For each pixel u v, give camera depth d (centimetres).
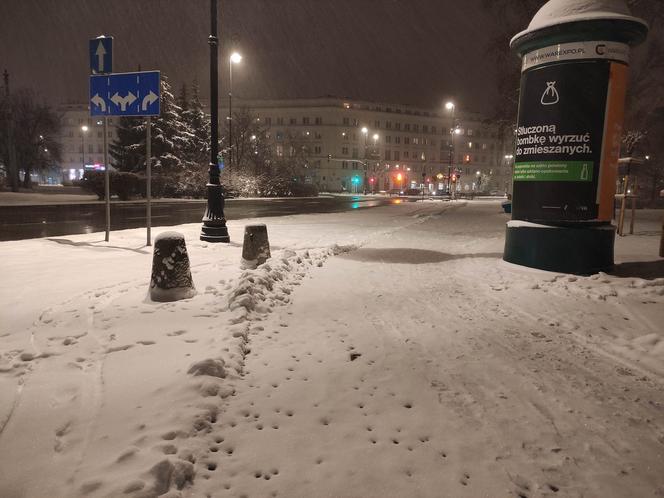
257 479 265
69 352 443
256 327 520
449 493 260
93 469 263
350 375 407
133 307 598
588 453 302
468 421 337
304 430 317
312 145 10938
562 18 798
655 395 385
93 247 1139
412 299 675
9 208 2739
